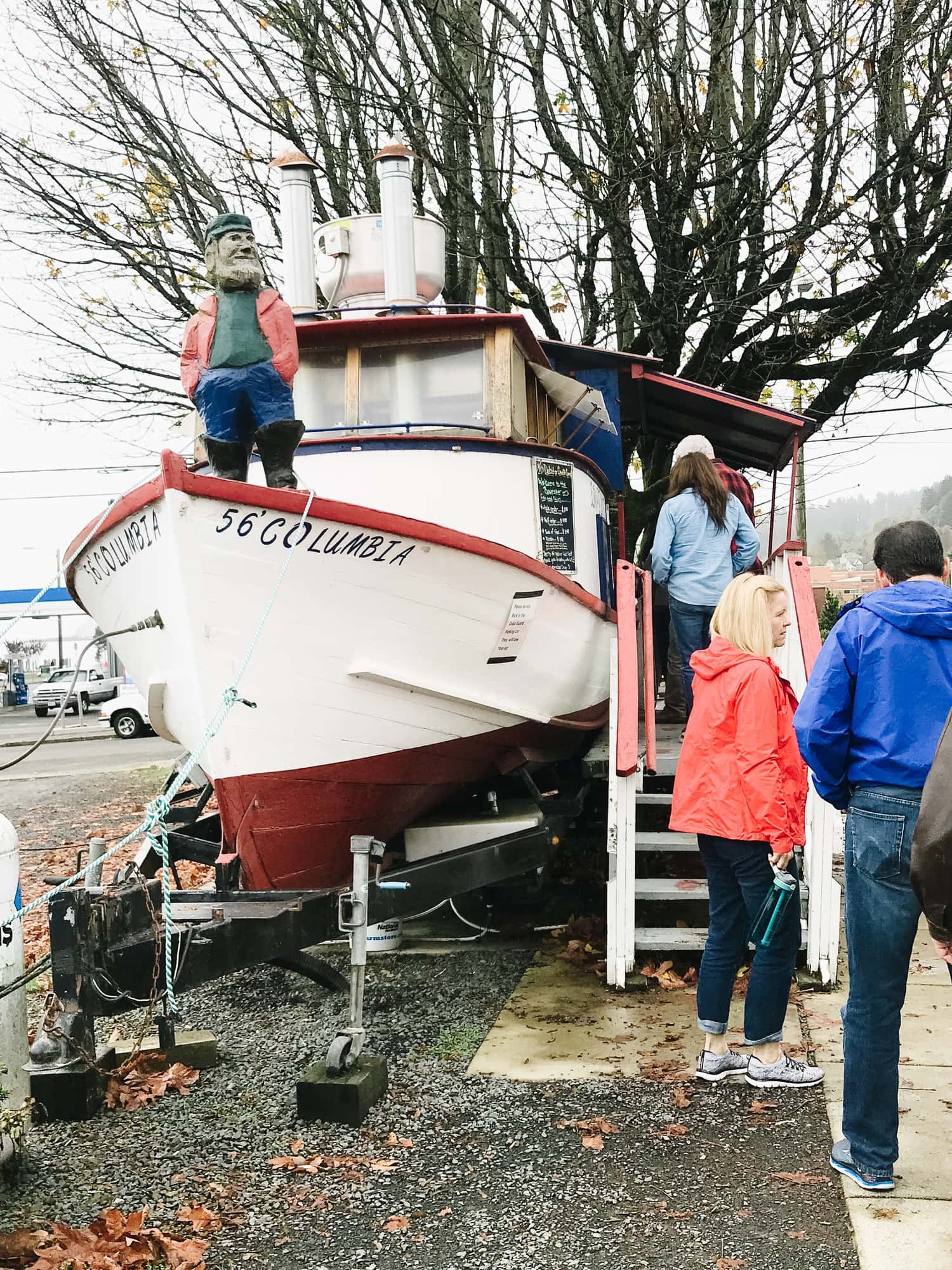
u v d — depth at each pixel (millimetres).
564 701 6566
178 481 4055
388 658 4969
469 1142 3752
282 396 4359
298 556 4430
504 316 5949
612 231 10586
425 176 11117
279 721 4660
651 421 10664
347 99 10328
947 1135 3625
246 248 4293
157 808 4008
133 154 11609
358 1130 3885
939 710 3176
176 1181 3549
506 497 6090
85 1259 3021
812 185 10484
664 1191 3359
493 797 6188
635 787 5395
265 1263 3057
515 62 10398
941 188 10531
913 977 5312
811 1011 4879
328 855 5246
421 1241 3137
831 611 21531
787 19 9734
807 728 3277
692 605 6531
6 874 3832
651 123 10336
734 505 6668
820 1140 3645
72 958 4031
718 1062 4156
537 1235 3141
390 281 6711
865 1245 2979
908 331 11539
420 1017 5105
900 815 3150
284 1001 5469
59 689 38719
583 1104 4020
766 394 12992
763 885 3965
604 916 6605
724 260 11281
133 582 4699
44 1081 3996
